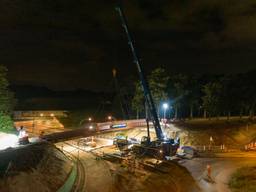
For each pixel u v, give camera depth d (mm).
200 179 50000
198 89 118812
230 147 82188
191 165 59250
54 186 39219
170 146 64625
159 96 105062
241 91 116062
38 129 107312
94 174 52344
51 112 143250
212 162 61406
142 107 108312
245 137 93062
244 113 131000
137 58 68500
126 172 55875
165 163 60688
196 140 84375
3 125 80812
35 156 41906
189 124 98000
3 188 30250
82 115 144500
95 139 90312
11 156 36688
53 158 48531
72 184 44250
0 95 82625
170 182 49844
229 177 50406
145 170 57406
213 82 117500
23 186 33188
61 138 67375
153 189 46781
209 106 109938
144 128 90562
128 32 68625
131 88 137375
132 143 72562
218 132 92250
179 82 113000
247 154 69875
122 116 138375
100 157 66500
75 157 66000
